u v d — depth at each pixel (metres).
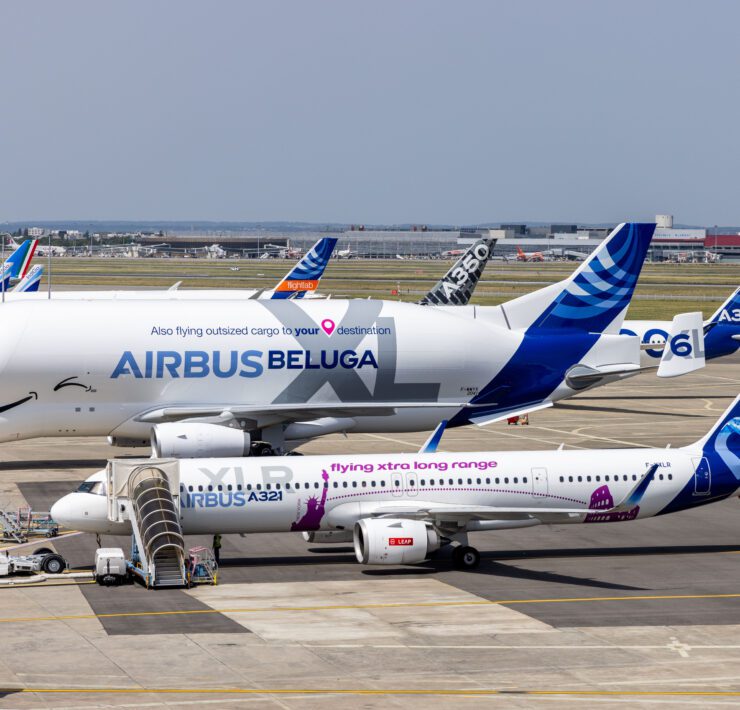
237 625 173.38
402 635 168.75
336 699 140.75
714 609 185.12
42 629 170.62
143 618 176.75
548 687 146.38
